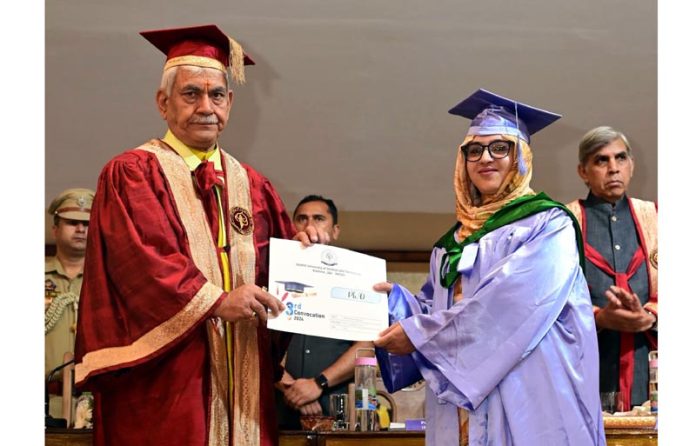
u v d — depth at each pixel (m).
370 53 7.27
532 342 4.06
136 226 4.00
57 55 7.05
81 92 7.18
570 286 4.16
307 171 7.68
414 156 7.66
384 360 4.48
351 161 7.67
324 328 4.20
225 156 4.43
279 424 5.24
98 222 4.06
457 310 4.13
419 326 4.18
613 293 5.30
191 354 4.00
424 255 8.04
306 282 4.24
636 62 7.32
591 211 5.82
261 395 4.15
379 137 7.59
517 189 4.39
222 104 4.32
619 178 5.78
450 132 7.59
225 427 4.03
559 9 7.11
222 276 4.14
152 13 6.98
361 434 4.41
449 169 7.71
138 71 7.15
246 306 3.95
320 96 7.41
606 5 7.09
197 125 4.25
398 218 7.89
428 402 4.38
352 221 7.91
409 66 7.34
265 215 4.43
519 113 4.50
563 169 7.75
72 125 7.27
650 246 5.70
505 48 7.28
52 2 6.89
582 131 7.62
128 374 3.98
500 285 4.09
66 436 4.25
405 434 4.43
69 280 5.92
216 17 7.05
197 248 4.10
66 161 7.35
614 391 5.46
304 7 7.07
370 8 7.09
